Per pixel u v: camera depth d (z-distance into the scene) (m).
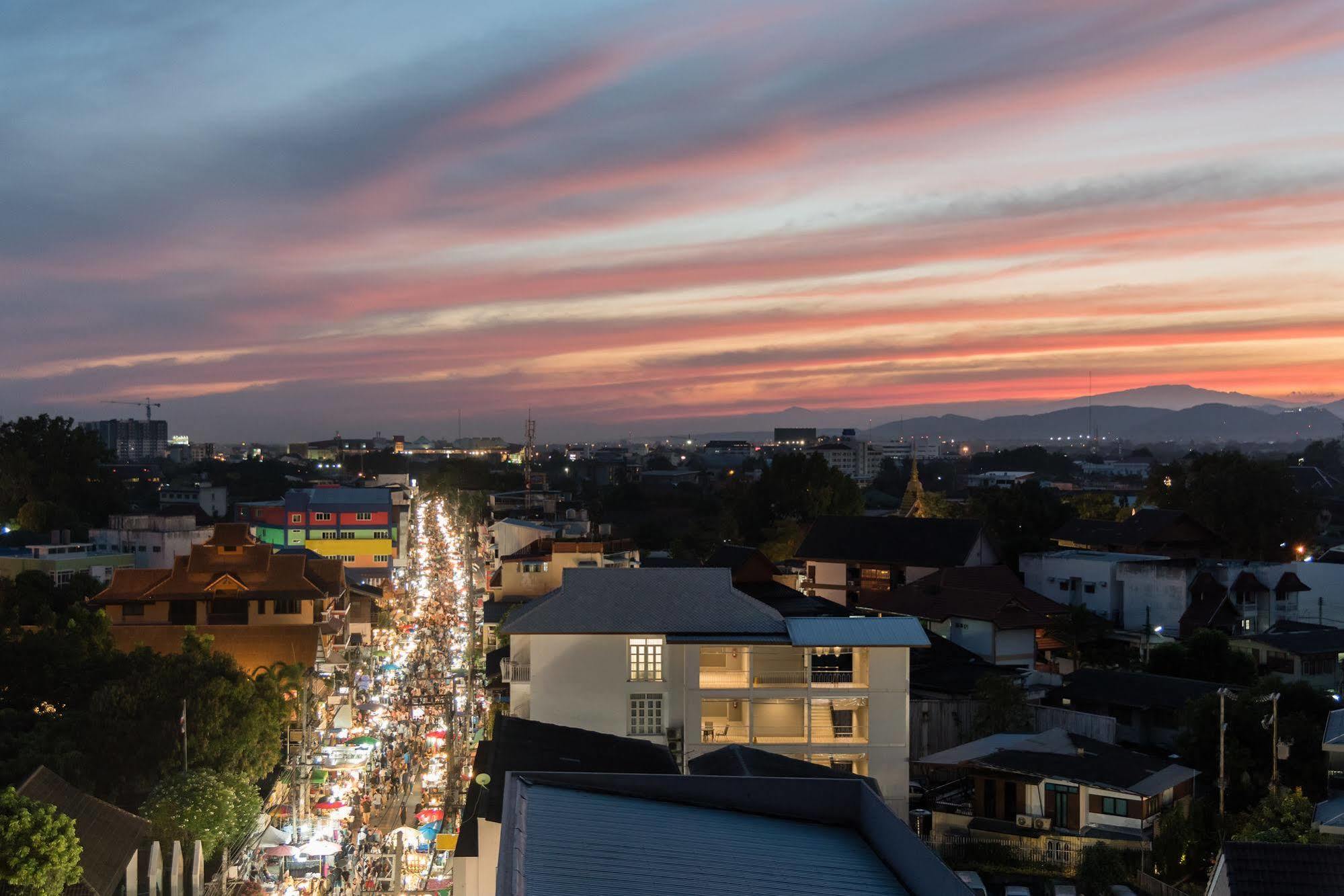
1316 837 40.69
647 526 164.00
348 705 76.69
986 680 61.03
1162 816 47.44
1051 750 51.41
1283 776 50.84
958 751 52.84
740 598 55.12
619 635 53.38
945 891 20.83
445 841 46.75
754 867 23.02
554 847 22.78
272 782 63.50
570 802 25.55
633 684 53.38
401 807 62.81
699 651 52.72
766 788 26.80
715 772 35.81
